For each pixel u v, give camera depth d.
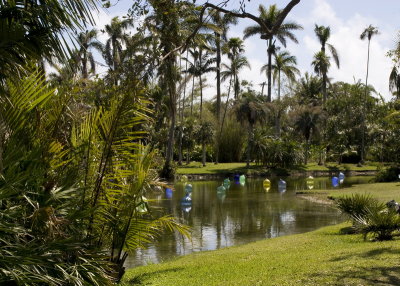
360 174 52.09
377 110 64.94
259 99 58.16
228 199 26.58
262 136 53.84
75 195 5.11
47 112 5.69
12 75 3.93
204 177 46.28
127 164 6.79
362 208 12.53
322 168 54.59
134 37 6.97
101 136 6.29
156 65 6.46
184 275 8.77
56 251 4.26
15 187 4.27
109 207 6.66
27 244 4.20
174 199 26.73
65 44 4.09
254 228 16.69
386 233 10.97
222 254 11.37
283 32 52.59
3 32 3.71
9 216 4.10
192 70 57.06
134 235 7.08
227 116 62.59
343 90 73.12
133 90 6.20
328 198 25.27
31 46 3.92
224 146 62.03
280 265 8.71
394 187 28.41
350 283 6.37
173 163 40.91
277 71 60.88
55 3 4.05
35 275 3.87
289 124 68.12
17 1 4.04
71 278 4.25
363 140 60.22
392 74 46.31
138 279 8.65
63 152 5.56
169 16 7.07
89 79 6.13
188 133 56.00
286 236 14.23
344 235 12.66
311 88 71.69
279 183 33.91
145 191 6.88
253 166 53.66
